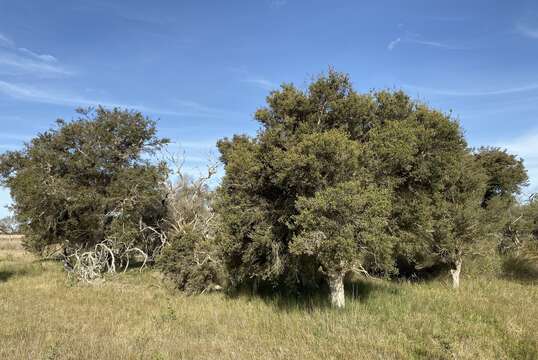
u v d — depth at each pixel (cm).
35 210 2178
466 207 1730
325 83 1314
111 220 2372
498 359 784
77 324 1077
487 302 1292
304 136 1091
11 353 791
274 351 838
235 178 1302
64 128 2348
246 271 1388
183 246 1706
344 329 975
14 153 2438
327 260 1051
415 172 1294
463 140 1491
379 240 1039
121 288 1750
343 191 982
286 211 1223
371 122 1368
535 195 2548
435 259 1906
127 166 2480
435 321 1038
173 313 1188
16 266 2483
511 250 2472
